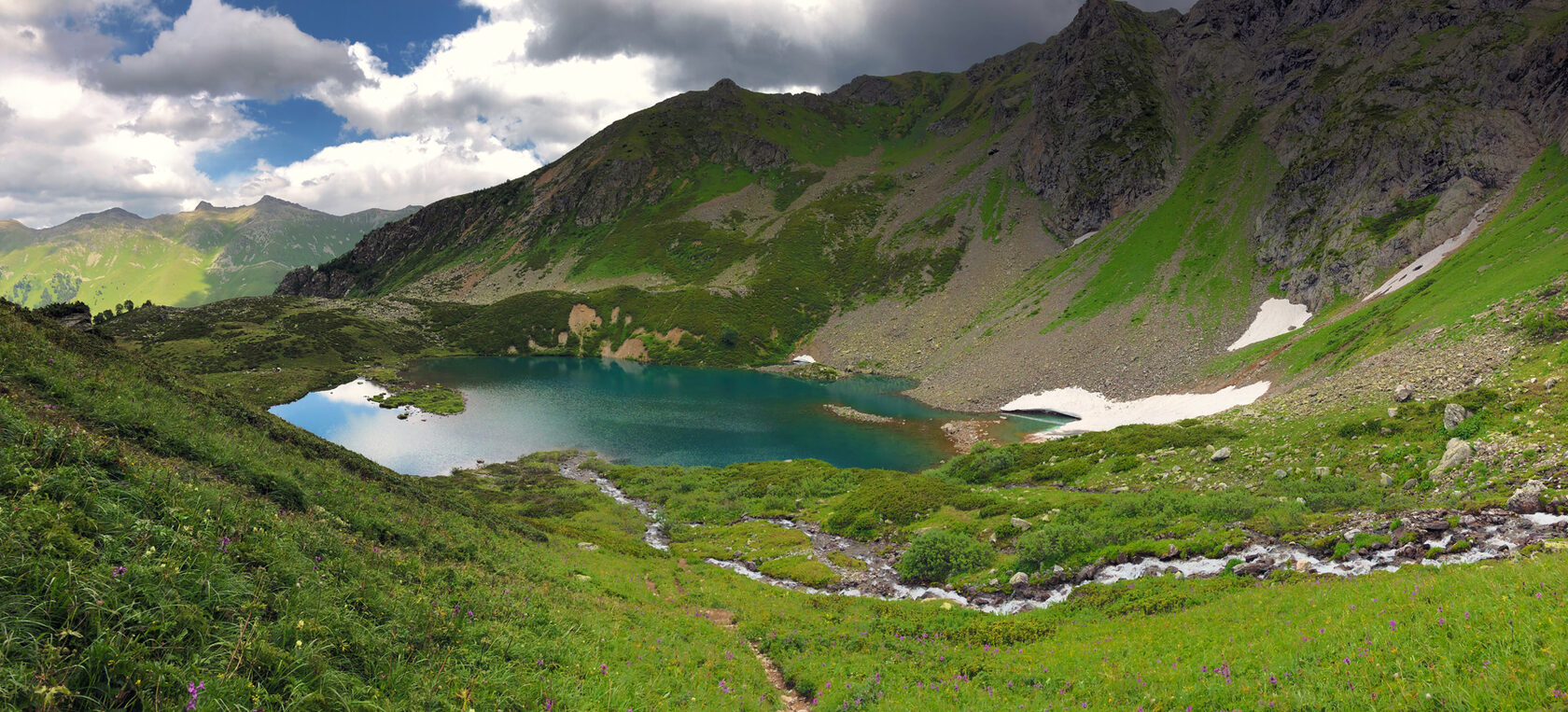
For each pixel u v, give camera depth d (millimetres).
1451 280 70375
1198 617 19203
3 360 19266
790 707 17266
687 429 100375
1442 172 104562
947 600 31969
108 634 7719
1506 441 31219
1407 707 9266
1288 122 164500
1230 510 33219
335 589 12461
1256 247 133375
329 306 195875
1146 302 128500
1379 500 32031
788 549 45094
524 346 186250
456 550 23188
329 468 28359
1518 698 8398
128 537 10117
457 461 81750
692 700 14352
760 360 170625
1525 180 94312
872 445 91125
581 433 97500
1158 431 60938
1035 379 117250
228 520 12828
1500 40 122125
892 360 154750
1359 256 102688
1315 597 17125
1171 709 12125
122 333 153375
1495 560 19875
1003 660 19125
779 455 86562
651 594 28234
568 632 16344
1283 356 84438
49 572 8062
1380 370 54250
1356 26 182250
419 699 9859
